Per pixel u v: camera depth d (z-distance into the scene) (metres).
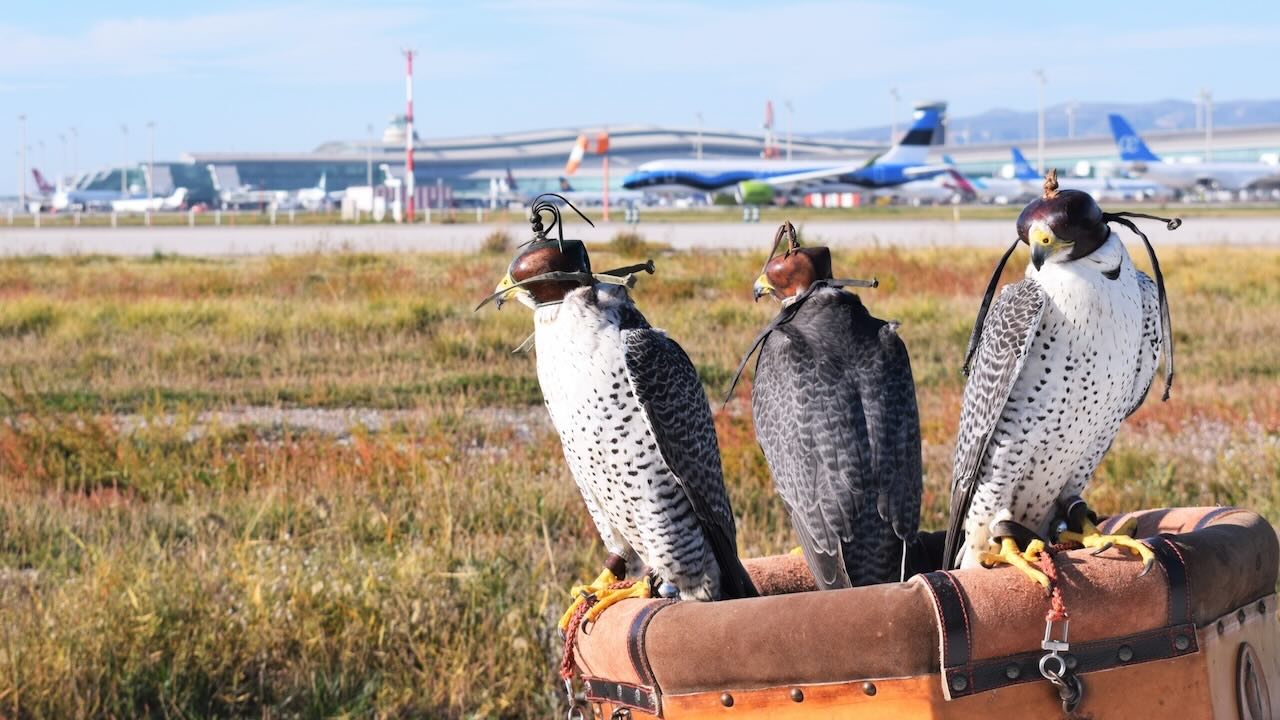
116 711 4.54
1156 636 2.31
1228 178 111.31
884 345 3.29
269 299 19.42
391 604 5.30
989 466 3.01
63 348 14.80
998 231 46.91
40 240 44.78
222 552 5.97
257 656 4.97
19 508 7.42
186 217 90.56
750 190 85.19
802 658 2.30
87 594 5.24
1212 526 2.50
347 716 4.55
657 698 2.46
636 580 3.02
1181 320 16.56
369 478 8.02
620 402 3.06
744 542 6.33
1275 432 9.21
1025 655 2.29
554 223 3.08
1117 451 8.24
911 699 2.26
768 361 3.34
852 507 3.11
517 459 8.62
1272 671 2.60
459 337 15.02
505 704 4.68
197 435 10.24
